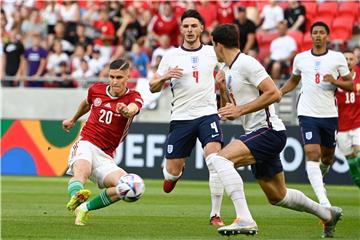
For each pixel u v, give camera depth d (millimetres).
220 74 24547
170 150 30141
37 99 62750
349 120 37844
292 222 30219
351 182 51906
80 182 26609
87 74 65625
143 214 32812
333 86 33750
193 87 29672
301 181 52500
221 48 23875
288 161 52781
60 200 38562
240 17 63375
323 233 25375
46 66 66938
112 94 28062
